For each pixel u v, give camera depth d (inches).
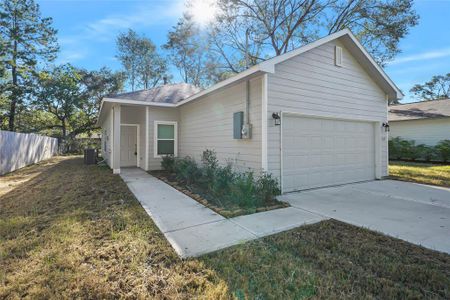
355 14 517.7
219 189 221.5
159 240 122.3
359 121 304.7
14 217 157.1
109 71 949.8
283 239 123.6
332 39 260.7
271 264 99.7
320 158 267.6
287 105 236.7
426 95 1440.7
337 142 283.3
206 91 301.9
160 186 265.0
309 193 236.7
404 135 626.2
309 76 252.1
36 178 318.3
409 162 555.8
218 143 304.8
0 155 350.6
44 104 816.3
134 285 86.1
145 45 1002.7
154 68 1032.8
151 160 401.4
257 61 628.7
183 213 168.7
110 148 415.5
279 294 80.7
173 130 426.0
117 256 105.8
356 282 86.9
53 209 175.6
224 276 91.4
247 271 94.9
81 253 108.0
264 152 223.3
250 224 147.1
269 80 225.5
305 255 107.4
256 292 82.1
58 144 813.9
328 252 110.3
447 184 281.3
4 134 366.9
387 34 508.1
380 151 320.8
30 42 735.7
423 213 170.7
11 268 95.2
